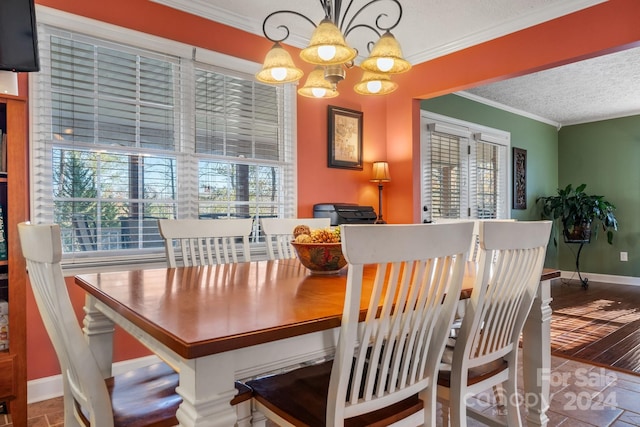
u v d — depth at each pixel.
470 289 1.41
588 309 4.37
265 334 0.94
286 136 3.37
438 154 4.73
